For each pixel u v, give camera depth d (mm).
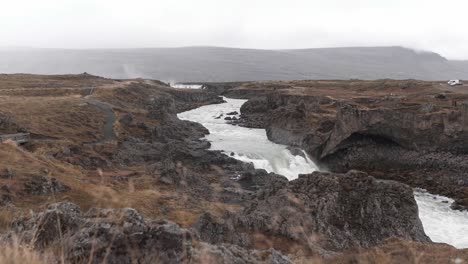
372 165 73500
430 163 69000
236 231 27844
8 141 43438
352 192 33375
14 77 140250
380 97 96938
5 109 72625
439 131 69625
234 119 118250
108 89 118250
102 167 55219
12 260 6719
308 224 29031
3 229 13133
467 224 48094
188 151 69562
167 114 101875
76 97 102250
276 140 86875
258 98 131000
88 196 32562
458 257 16375
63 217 10547
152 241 9523
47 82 131750
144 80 180125
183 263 9438
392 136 73688
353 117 73875
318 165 76875
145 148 68562
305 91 123562
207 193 50250
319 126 81188
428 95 91750
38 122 69938
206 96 161750
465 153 67750
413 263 15023
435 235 44812
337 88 133750
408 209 33719
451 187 61281
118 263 9031
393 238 20984
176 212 36469
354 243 28984
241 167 64875
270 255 11914
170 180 50500
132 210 10391
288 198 31609
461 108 67375
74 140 65875
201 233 26734
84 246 9141
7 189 30766
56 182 33750
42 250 9234
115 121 82688
